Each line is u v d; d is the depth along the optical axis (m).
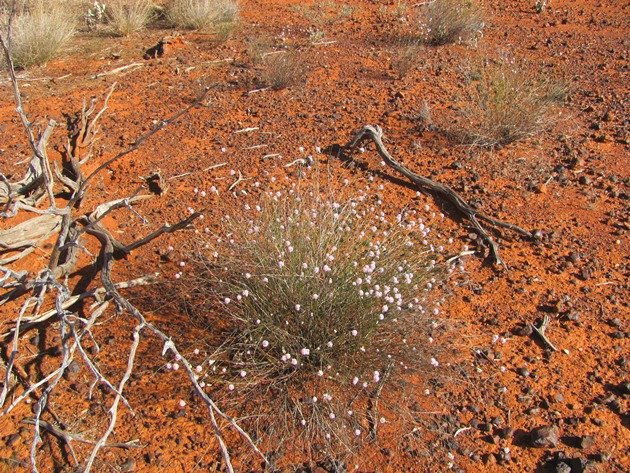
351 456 1.01
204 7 2.93
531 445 1.03
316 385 1.10
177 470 0.99
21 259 1.44
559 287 1.35
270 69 2.28
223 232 1.48
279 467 0.99
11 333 1.22
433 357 1.15
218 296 1.22
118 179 1.74
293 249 1.16
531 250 1.47
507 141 1.89
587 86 2.24
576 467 0.98
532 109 1.92
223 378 1.12
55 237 1.52
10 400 1.10
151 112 2.11
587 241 1.49
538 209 1.60
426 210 1.58
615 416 1.08
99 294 1.28
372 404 1.08
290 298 1.13
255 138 1.93
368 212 1.55
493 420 1.07
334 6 3.20
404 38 2.71
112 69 2.47
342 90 2.24
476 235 1.50
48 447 1.03
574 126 1.99
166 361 1.16
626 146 1.87
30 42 2.52
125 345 1.19
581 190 1.68
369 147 1.85
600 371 1.16
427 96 2.17
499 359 1.18
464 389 1.12
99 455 1.01
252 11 3.18
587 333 1.24
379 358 1.11
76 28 2.96
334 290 1.12
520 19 2.96
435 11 2.68
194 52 2.62
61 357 1.18
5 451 1.02
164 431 1.05
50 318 1.25
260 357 1.13
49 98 2.23
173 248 1.45
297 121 2.03
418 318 1.17
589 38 2.67
